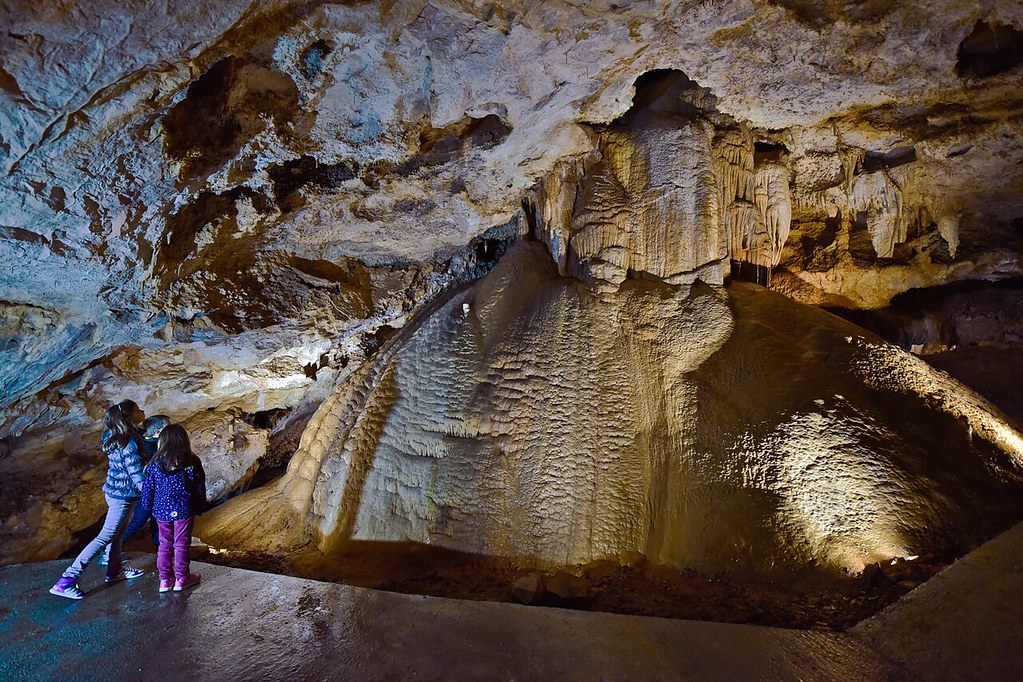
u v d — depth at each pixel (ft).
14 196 14.33
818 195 28.07
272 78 15.88
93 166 14.39
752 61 20.02
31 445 27.25
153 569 16.63
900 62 20.35
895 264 29.60
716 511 17.66
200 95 14.98
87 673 11.19
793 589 15.55
